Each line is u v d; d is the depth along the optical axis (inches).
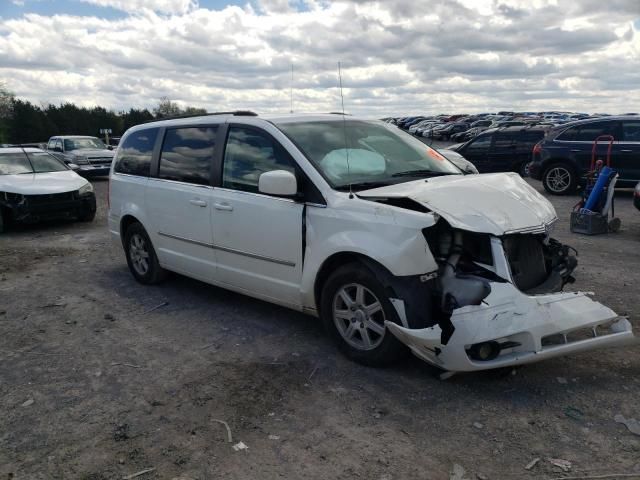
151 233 229.8
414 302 137.9
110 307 220.4
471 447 117.7
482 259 141.5
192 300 223.6
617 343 139.6
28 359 173.2
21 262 307.6
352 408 134.6
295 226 164.2
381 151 184.4
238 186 185.8
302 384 147.9
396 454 116.3
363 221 146.3
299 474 111.1
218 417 133.4
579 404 132.5
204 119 207.9
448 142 1834.4
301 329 187.0
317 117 192.5
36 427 132.6
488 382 144.1
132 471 114.1
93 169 762.2
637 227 346.0
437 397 137.9
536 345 130.4
